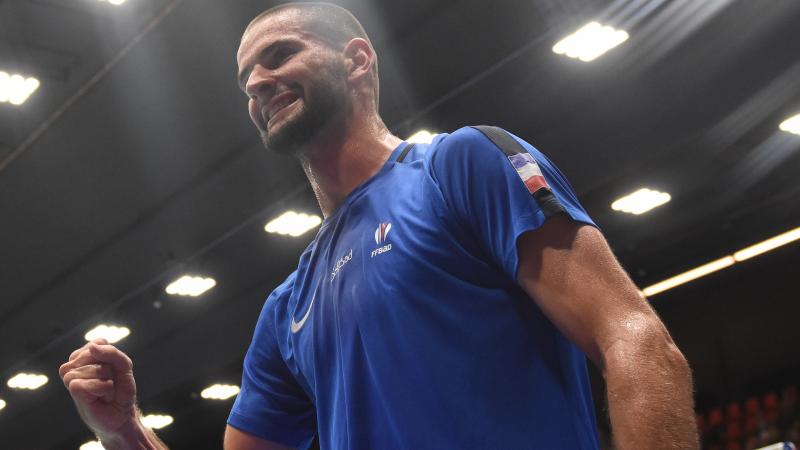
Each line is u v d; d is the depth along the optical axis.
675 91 10.04
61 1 8.58
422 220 1.66
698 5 8.68
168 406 18.14
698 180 11.59
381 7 8.97
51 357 16.33
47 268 13.77
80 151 10.91
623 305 1.45
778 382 14.45
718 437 14.83
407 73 9.73
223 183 11.73
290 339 1.92
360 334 1.66
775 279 14.59
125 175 11.51
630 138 10.86
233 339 16.19
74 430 19.08
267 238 13.04
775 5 8.80
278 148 1.90
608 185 11.62
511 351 1.56
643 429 1.32
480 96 9.91
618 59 9.46
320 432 1.75
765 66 9.63
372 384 1.63
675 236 13.27
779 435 13.81
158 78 9.67
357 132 1.89
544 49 9.22
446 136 1.72
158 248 13.25
